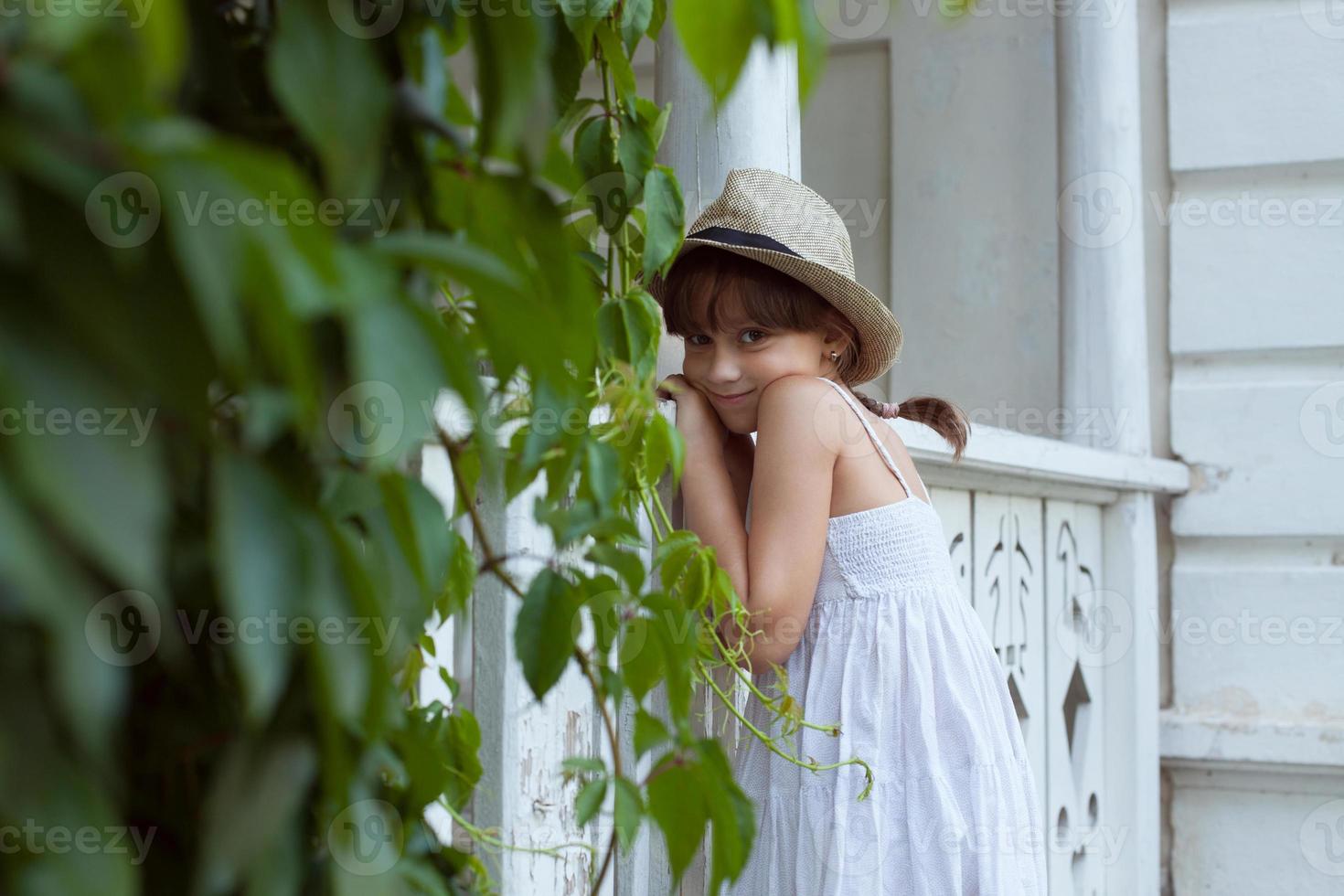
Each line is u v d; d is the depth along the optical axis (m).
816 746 1.34
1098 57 2.65
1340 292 2.68
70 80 0.29
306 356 0.36
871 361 1.50
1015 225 2.89
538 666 0.63
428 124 0.46
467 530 1.04
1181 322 2.80
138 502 0.30
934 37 2.96
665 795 0.63
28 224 0.29
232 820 0.37
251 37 0.47
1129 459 2.44
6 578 0.28
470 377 0.38
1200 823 2.72
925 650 1.35
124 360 0.30
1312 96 2.70
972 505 2.01
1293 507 2.70
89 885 0.32
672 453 0.89
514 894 1.04
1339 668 2.65
